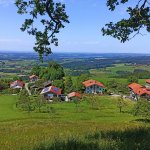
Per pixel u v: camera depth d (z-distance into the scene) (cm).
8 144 1891
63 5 1728
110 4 1739
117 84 17738
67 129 2981
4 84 18238
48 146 1598
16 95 15600
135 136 1897
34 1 1648
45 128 3231
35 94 15912
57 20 1739
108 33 1844
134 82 19062
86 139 1758
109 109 11406
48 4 1681
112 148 1510
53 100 13938
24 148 1680
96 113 10262
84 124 3931
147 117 8469
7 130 3183
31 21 1698
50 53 1777
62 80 16812
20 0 1641
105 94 16512
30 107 10812
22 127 3556
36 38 1750
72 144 1599
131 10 1795
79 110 10781
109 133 2005
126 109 11444
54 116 9412
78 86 16900
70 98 14050
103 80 19712
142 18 1781
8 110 10881
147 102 8631
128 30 1820
